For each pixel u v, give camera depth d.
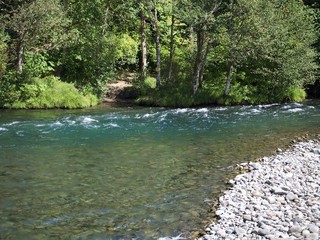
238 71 35.41
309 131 20.72
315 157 15.16
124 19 37.53
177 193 11.41
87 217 9.77
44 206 10.44
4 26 28.72
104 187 11.92
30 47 30.52
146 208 10.32
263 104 32.28
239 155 15.77
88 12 34.81
